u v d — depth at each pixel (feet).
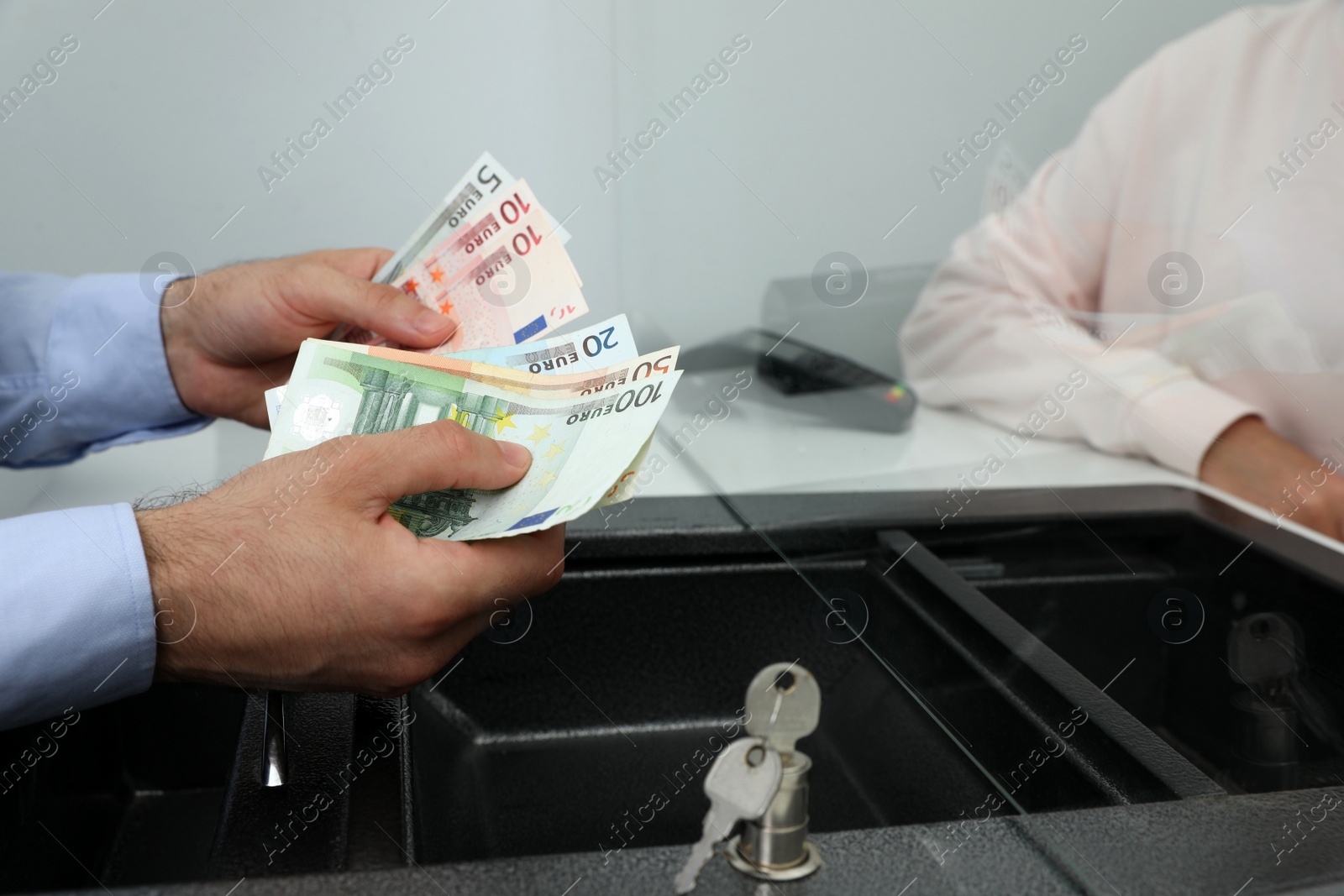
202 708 2.59
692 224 3.34
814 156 2.42
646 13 4.07
